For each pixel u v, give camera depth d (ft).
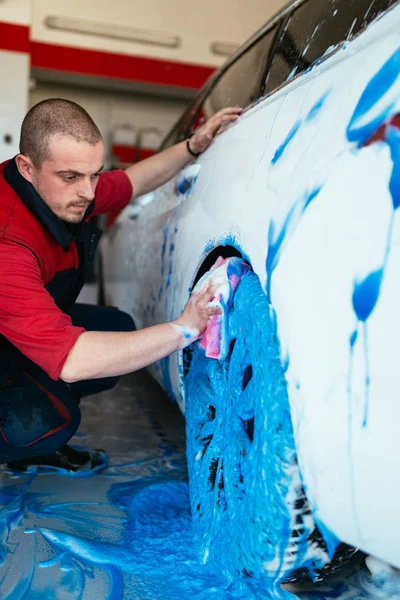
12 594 3.56
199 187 5.08
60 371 4.04
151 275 6.80
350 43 3.27
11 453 5.14
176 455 6.26
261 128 3.93
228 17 21.47
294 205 2.97
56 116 4.32
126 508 4.84
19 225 4.46
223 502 3.89
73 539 4.24
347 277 2.49
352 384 2.44
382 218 2.36
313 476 2.74
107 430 7.16
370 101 2.65
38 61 20.34
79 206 4.58
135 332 4.09
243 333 3.43
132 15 20.79
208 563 3.88
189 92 21.77
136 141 22.59
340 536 2.81
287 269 2.91
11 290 4.14
